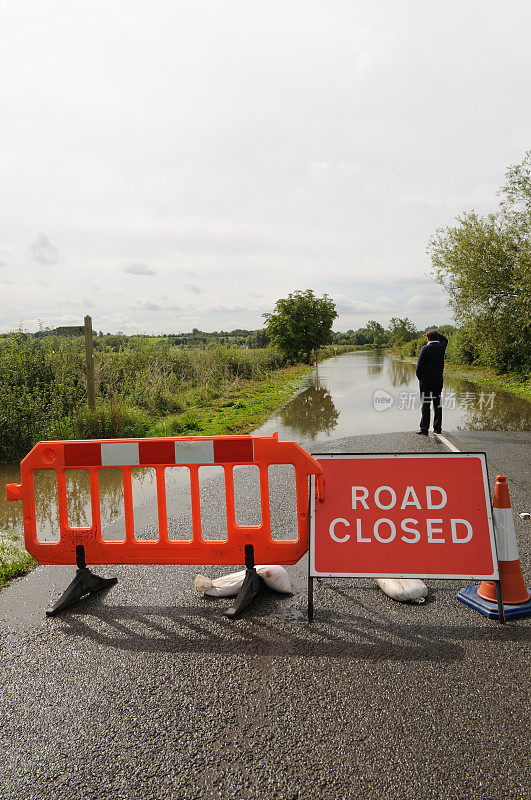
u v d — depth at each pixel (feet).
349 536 12.83
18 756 8.16
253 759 7.94
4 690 9.78
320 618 12.27
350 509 13.03
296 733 8.43
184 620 12.35
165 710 9.08
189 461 13.85
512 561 12.59
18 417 31.68
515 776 7.50
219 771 7.75
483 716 8.69
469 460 13.06
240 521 18.45
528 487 22.09
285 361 137.80
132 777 7.69
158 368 59.00
